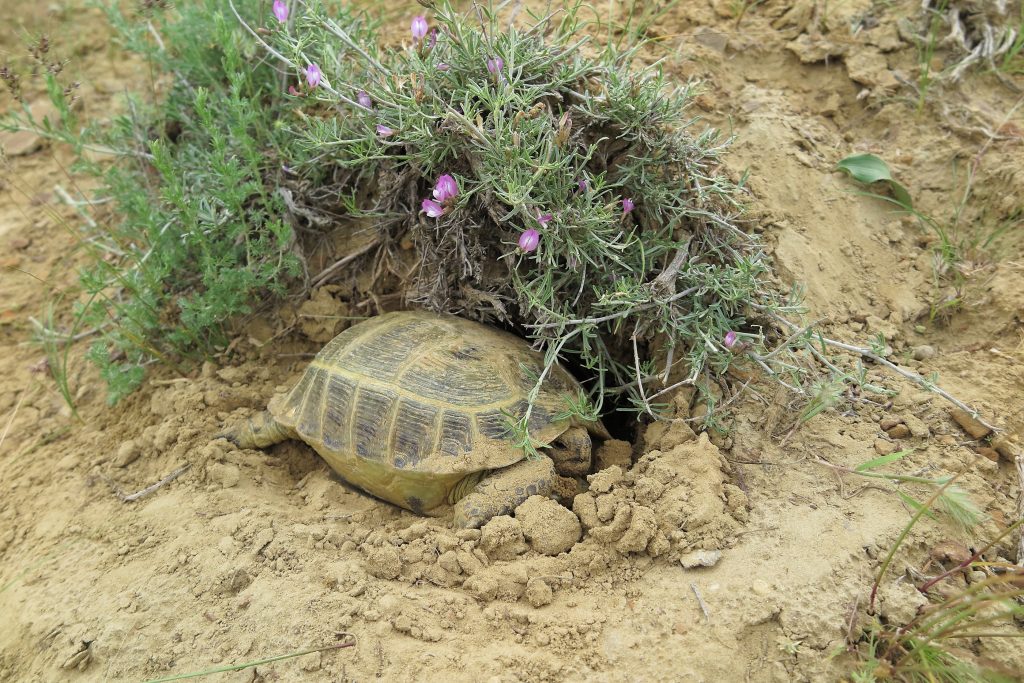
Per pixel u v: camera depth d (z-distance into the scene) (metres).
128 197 1.26
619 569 1.14
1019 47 1.29
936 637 1.09
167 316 1.27
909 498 1.13
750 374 1.20
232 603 1.13
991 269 1.23
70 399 1.25
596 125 1.21
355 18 1.29
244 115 1.24
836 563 1.12
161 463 1.21
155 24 1.36
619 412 1.24
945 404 1.19
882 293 1.24
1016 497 1.16
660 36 1.32
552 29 1.30
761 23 1.33
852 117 1.30
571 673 1.11
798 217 1.25
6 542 1.20
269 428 1.21
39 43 1.27
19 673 1.14
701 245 1.22
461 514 1.16
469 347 1.19
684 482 1.15
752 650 1.11
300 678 1.11
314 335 1.26
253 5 1.29
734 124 1.29
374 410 1.18
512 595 1.14
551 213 1.16
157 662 1.12
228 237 1.25
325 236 1.27
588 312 1.21
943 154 1.27
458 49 1.19
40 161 1.43
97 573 1.16
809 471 1.16
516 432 1.16
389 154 1.22
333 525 1.17
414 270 1.24
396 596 1.13
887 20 1.31
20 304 1.33
